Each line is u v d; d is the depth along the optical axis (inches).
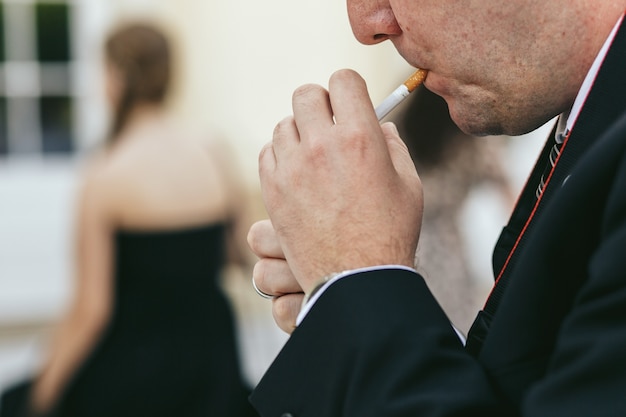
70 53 247.8
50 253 250.8
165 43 129.4
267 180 49.0
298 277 47.3
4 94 245.9
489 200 112.9
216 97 239.6
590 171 37.7
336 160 47.4
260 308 185.8
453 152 106.1
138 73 126.8
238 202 131.3
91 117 247.6
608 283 35.3
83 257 122.2
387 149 48.2
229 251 130.5
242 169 229.9
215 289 127.6
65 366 121.8
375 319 42.2
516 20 46.7
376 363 41.1
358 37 52.3
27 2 244.7
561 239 38.5
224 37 237.9
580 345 35.7
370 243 45.8
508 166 113.3
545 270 39.1
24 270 249.8
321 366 43.2
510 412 39.3
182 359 122.9
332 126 48.4
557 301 39.1
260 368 174.7
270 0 233.1
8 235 247.8
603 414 34.4
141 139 125.7
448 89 50.0
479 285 111.1
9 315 250.5
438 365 40.5
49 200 249.0
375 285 43.7
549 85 47.5
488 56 47.8
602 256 35.7
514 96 48.1
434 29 48.7
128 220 123.0
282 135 49.8
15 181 247.0
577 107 46.6
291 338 45.0
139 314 123.1
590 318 35.8
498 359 40.7
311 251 46.6
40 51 246.5
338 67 226.1
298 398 43.9
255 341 179.5
